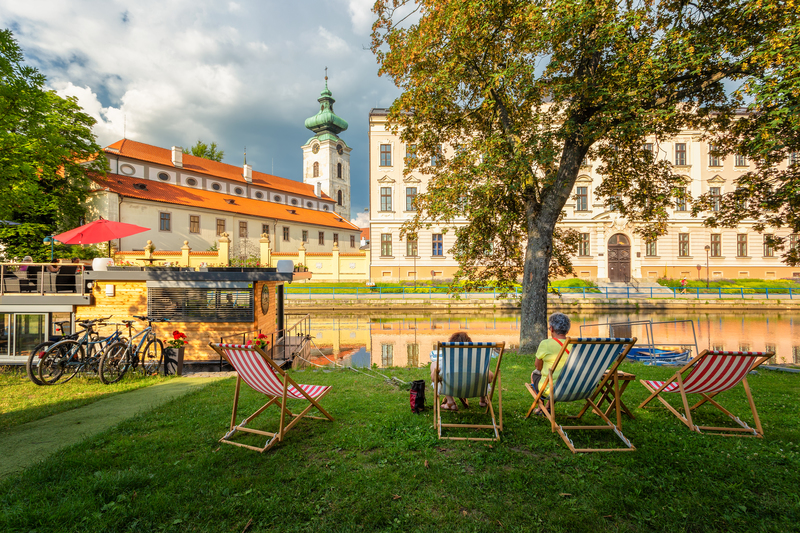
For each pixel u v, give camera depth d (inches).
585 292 1206.9
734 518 108.2
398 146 1488.7
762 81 286.2
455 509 114.3
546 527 106.3
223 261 1322.6
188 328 414.3
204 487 126.8
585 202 1478.8
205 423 189.6
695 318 930.7
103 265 419.5
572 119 374.9
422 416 196.7
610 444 157.4
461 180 406.6
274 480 131.6
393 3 417.7
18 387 300.2
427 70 420.2
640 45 320.2
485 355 160.7
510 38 388.8
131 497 122.0
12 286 423.5
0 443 176.9
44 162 685.3
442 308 1104.8
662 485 124.6
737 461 139.9
